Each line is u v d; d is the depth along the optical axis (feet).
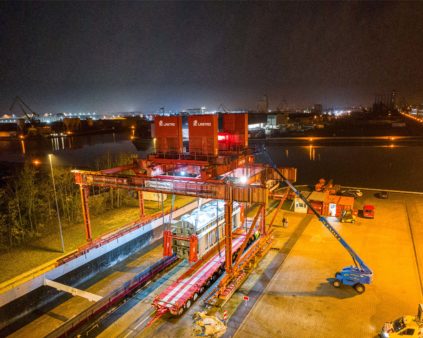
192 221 72.54
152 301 66.69
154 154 78.48
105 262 84.94
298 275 75.20
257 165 89.81
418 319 52.39
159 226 103.96
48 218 105.29
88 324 58.95
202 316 58.65
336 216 114.52
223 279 65.57
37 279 68.95
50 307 69.62
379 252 86.12
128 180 75.46
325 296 66.44
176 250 73.87
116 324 60.03
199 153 72.02
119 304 65.98
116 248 88.12
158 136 78.59
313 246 90.99
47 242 88.53
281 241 94.99
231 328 57.21
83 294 65.67
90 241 83.10
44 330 62.28
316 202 118.01
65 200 111.04
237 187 63.52
